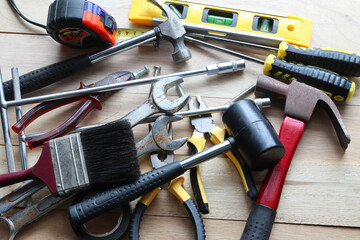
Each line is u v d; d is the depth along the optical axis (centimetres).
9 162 108
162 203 109
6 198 101
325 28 134
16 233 101
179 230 106
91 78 127
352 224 107
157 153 110
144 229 106
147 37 124
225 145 103
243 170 108
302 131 110
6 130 110
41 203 102
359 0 138
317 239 105
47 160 98
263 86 116
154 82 117
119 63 130
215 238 106
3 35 131
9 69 126
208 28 129
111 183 97
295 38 128
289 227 107
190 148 113
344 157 115
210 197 110
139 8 133
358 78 125
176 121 120
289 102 112
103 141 98
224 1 139
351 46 131
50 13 115
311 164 114
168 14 123
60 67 119
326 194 110
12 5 133
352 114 120
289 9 137
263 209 100
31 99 111
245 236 98
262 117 102
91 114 121
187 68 129
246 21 130
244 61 122
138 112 110
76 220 93
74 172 97
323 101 112
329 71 117
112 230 100
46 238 104
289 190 110
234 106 104
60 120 120
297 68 116
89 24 114
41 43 131
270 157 100
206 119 116
